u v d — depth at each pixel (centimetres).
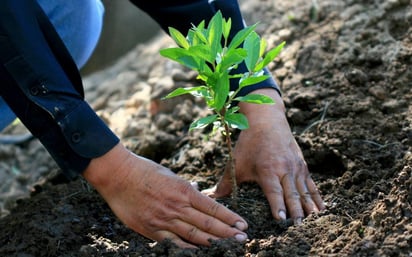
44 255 181
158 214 169
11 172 254
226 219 170
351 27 225
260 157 183
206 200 170
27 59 163
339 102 205
